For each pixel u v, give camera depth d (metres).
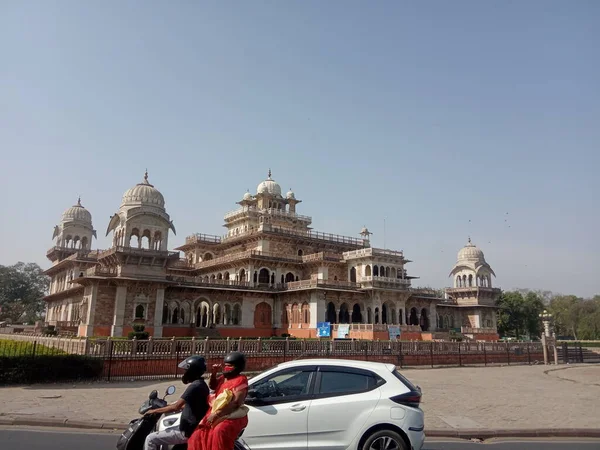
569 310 102.69
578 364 45.53
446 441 12.89
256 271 63.34
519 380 28.45
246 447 7.97
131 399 18.02
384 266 65.38
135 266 49.44
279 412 8.75
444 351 40.06
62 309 66.50
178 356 26.89
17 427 13.34
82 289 55.00
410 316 72.00
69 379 22.84
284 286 63.34
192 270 71.94
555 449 11.97
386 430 8.80
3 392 19.06
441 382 26.73
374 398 9.03
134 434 8.12
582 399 20.36
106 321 48.28
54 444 11.27
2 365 21.25
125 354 25.09
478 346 42.56
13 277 96.38
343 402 8.94
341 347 33.97
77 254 61.62
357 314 64.12
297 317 61.19
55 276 73.25
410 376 30.19
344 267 67.81
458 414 16.25
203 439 6.75
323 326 49.44
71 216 73.00
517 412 16.77
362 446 8.77
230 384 7.16
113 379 24.16
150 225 50.88
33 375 21.88
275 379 9.28
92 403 16.86
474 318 78.44
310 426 8.73
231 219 75.94
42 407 15.76
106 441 11.77
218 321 60.50
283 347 31.38
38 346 24.95
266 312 63.97
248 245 69.56
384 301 64.12
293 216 74.81
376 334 53.06
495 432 13.70
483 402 19.06
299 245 70.06
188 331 55.44
